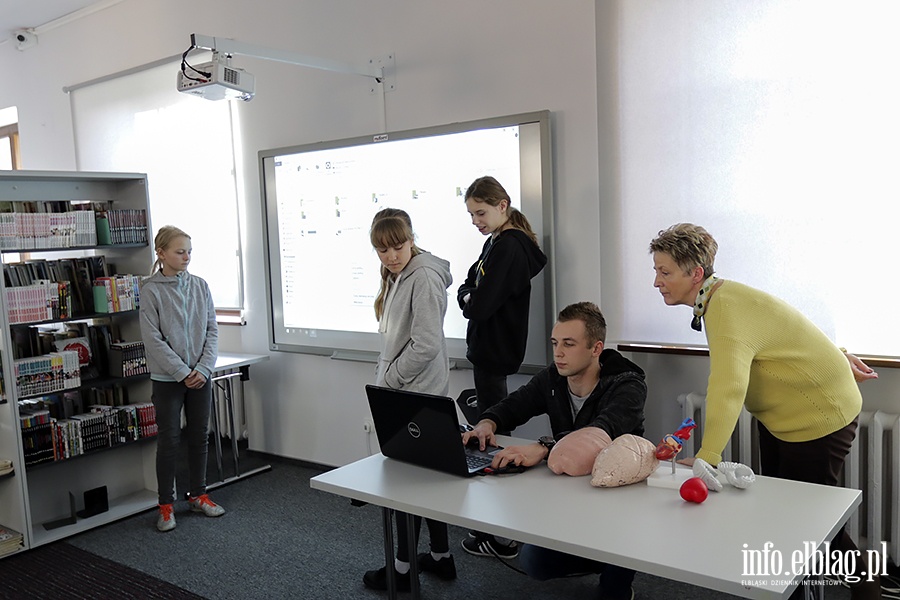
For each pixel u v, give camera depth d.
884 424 2.62
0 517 3.54
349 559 3.19
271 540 3.43
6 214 3.40
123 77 5.27
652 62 3.00
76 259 3.82
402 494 2.02
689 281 2.17
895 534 2.62
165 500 3.65
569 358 2.30
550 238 3.32
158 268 3.83
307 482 4.23
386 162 3.83
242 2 4.50
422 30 3.72
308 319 4.33
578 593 2.79
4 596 3.02
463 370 3.69
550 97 3.32
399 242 2.72
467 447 2.38
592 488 2.01
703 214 2.94
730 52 2.81
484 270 2.99
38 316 3.51
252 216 4.64
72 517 3.73
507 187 3.43
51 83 5.80
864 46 2.56
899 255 2.57
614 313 3.21
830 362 2.15
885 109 2.55
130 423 3.92
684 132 2.95
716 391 2.02
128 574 3.16
